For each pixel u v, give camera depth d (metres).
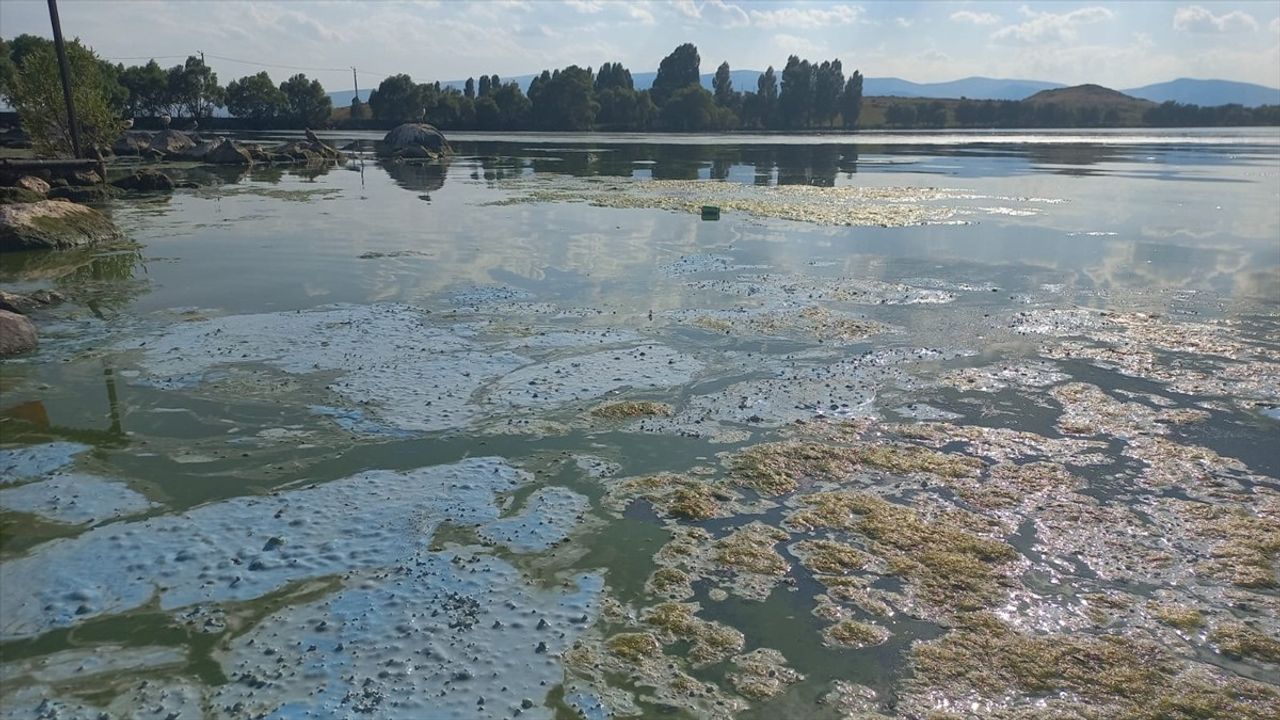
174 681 3.94
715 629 4.44
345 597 4.59
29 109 26.81
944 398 7.67
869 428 7.00
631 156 43.59
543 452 6.48
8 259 13.48
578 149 50.97
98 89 28.88
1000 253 14.34
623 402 7.43
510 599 4.62
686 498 5.80
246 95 89.94
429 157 41.16
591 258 13.55
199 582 4.70
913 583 4.88
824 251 14.36
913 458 6.45
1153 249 14.86
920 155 45.91
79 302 10.59
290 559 4.94
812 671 4.14
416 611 4.47
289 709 3.75
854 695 3.98
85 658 4.10
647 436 6.80
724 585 4.84
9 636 4.25
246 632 4.29
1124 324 9.97
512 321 9.77
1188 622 4.52
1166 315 10.38
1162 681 4.07
